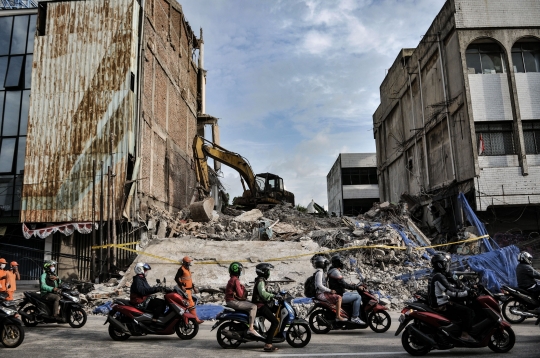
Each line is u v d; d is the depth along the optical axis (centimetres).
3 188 2008
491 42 2264
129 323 818
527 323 942
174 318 829
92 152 1922
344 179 5225
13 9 2159
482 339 650
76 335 888
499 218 2181
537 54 2269
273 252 1620
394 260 1608
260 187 3169
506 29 2239
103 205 1869
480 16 2248
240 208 3108
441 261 687
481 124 2172
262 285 723
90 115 1955
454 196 2303
